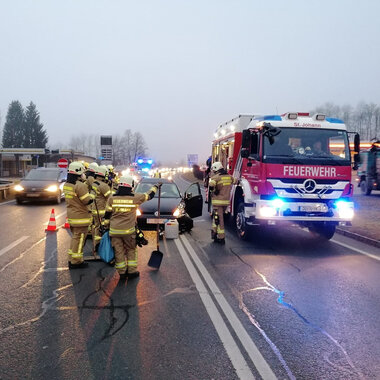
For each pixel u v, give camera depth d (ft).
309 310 15.46
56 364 11.00
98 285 18.28
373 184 74.02
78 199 20.88
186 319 14.30
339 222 26.61
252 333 13.20
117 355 11.54
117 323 13.85
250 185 28.45
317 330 13.56
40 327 13.43
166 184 37.35
